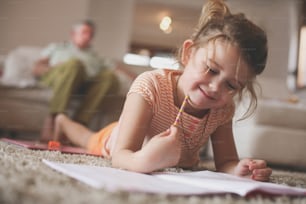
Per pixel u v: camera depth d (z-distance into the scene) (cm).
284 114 149
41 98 187
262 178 67
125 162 59
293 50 258
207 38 68
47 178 41
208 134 83
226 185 45
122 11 292
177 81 76
